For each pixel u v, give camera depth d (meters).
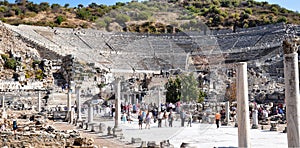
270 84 73.44
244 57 105.69
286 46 13.81
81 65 68.31
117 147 22.02
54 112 50.81
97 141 25.06
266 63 89.38
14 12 154.00
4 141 21.77
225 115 40.19
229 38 131.25
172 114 17.92
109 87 52.38
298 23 147.50
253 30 131.38
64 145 22.36
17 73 77.44
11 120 37.81
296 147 13.50
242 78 15.50
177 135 24.05
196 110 25.89
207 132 29.00
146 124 21.81
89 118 35.25
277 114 47.16
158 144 19.59
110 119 34.91
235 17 157.88
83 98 61.31
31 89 69.00
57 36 105.44
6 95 65.25
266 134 30.53
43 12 157.00
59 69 82.75
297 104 13.63
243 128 15.42
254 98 64.31
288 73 13.77
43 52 95.44
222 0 187.88
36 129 28.52
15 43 90.19
